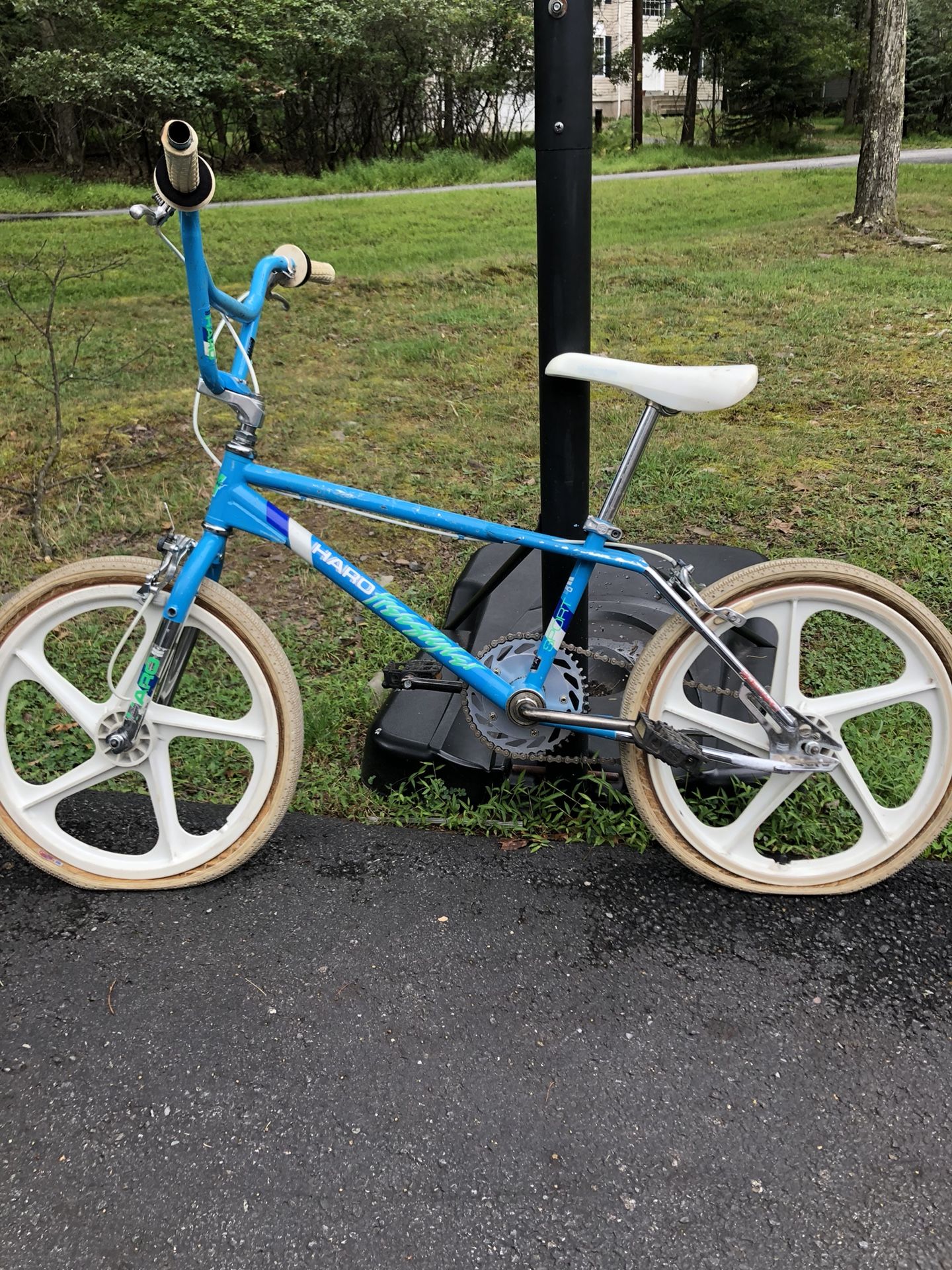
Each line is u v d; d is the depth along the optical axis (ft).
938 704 7.07
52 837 7.54
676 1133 5.55
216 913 7.26
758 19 77.82
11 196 54.29
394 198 48.52
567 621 7.27
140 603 7.16
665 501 13.99
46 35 56.59
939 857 7.80
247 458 7.08
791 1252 4.93
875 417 16.89
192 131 5.24
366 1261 4.91
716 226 36.55
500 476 15.07
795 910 7.24
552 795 8.26
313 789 8.66
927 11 88.22
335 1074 5.93
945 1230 5.02
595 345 21.66
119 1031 6.25
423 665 7.99
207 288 6.20
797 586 6.98
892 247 31.04
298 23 62.08
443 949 6.87
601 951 6.85
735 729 7.27
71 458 15.74
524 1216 5.11
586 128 6.69
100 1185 5.30
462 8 68.13
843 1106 5.69
